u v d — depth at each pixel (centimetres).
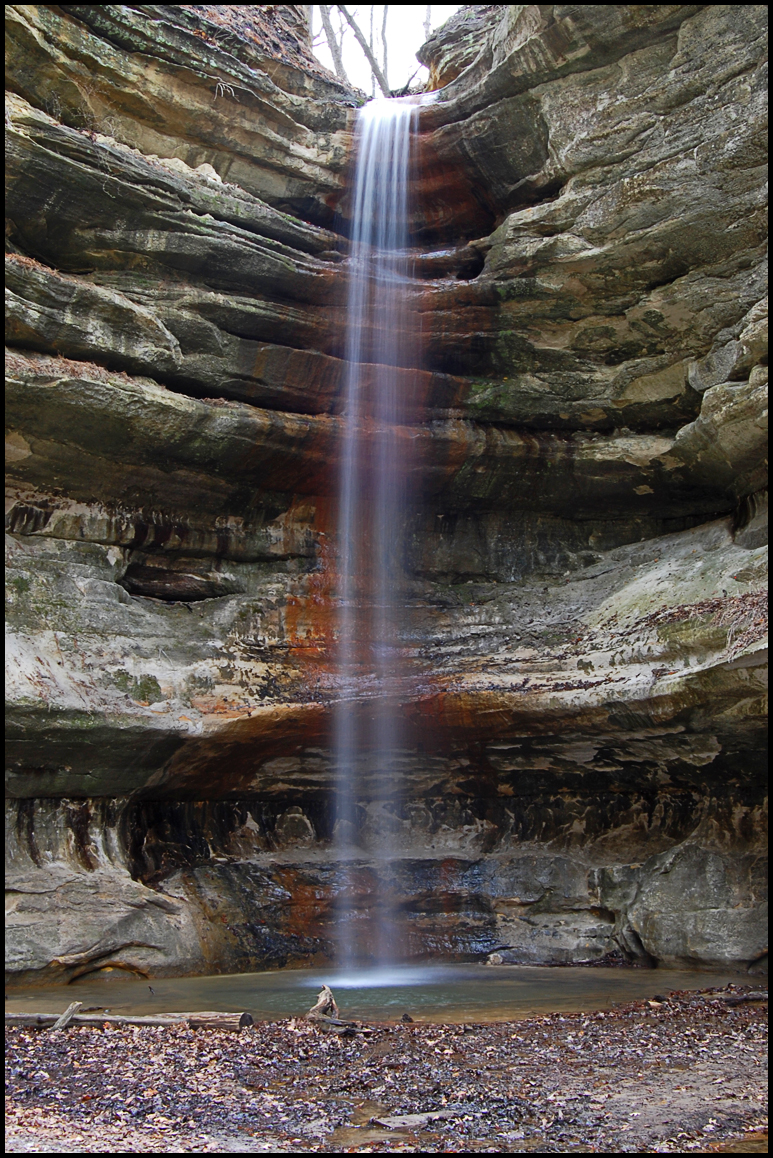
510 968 1480
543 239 1591
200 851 1630
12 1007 1071
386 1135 617
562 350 1698
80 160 1354
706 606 1434
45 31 1384
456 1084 740
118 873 1414
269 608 1712
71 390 1358
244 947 1470
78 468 1473
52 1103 685
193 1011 1043
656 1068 789
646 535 1859
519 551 1864
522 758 1664
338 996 1173
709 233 1479
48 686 1356
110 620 1524
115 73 1477
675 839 1569
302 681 1672
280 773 1706
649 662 1464
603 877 1577
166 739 1482
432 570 1841
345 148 1709
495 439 1733
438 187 1752
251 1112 667
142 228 1457
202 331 1522
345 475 1723
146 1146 584
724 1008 1050
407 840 1778
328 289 1627
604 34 1449
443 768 1745
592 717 1493
